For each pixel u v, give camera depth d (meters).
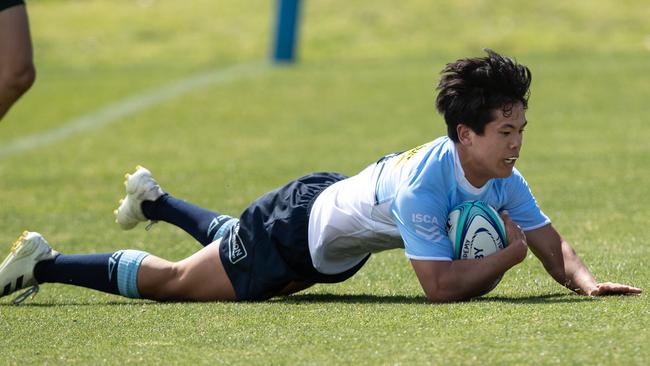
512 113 15.46
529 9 77.94
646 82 55.44
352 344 13.89
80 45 74.69
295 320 15.66
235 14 80.62
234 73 63.81
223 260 17.70
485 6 78.75
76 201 32.50
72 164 40.59
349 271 17.91
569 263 17.19
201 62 68.75
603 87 54.62
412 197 16.08
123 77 64.19
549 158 37.62
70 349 14.43
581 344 13.22
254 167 37.97
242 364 13.19
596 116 47.09
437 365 12.70
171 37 76.06
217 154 41.38
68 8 84.88
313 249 17.19
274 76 62.09
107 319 16.45
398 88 56.56
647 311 14.84
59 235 26.72
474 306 15.70
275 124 48.38
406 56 68.31
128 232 26.72
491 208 16.38
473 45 70.38
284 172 36.62
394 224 16.72
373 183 16.88
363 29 74.94
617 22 74.44
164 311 16.91
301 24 76.44
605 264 20.14
